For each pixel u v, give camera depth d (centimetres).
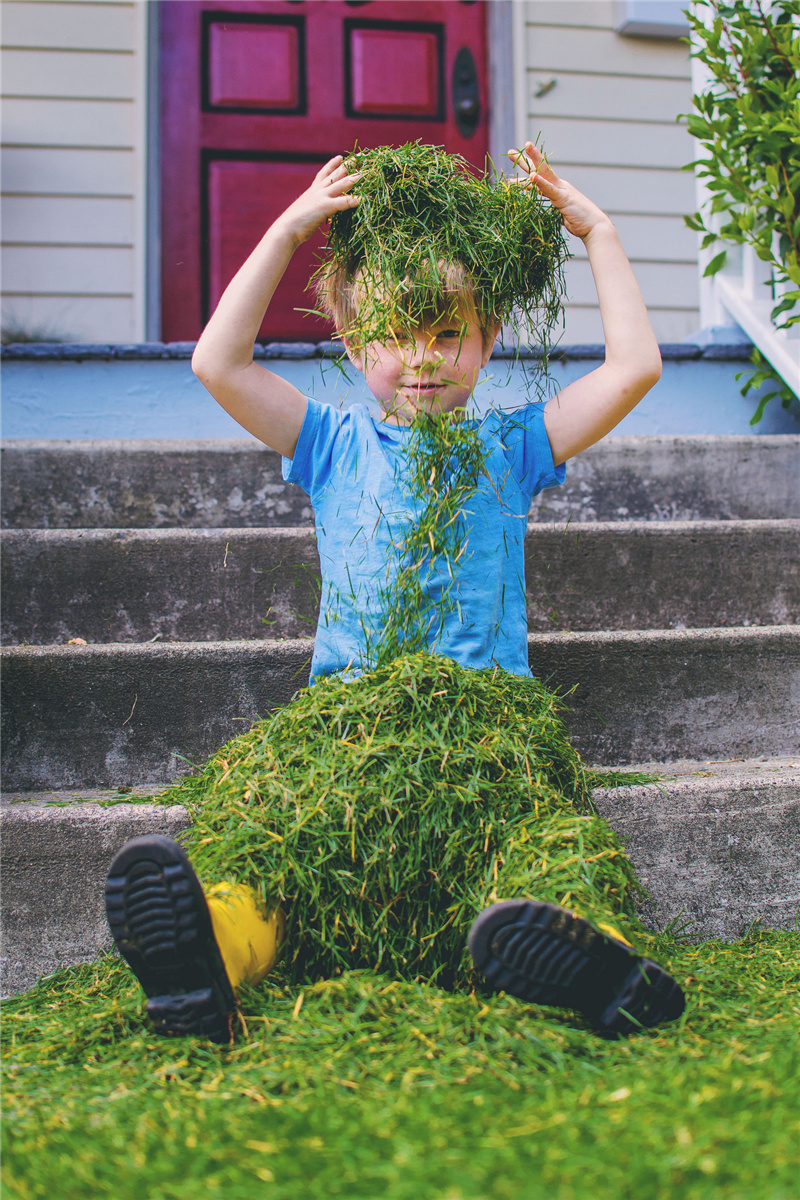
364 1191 72
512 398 290
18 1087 101
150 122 398
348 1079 95
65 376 287
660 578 228
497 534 152
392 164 144
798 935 157
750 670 195
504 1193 69
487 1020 105
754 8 276
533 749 130
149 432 288
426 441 145
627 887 123
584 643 190
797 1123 80
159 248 401
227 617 218
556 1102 85
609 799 159
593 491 266
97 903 152
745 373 302
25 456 249
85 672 182
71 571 215
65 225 393
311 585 219
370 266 143
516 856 116
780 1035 105
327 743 124
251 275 149
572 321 413
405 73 419
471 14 423
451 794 119
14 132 389
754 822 163
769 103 267
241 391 151
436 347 146
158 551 217
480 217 145
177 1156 81
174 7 402
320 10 413
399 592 142
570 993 102
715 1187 70
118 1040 114
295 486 255
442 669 129
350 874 117
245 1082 96
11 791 179
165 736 183
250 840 120
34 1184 78
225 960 110
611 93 425
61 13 393
